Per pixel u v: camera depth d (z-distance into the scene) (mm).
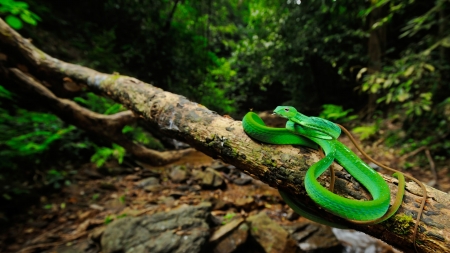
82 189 6312
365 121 12945
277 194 6434
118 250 3906
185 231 4215
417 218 1192
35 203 5516
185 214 4625
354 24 14414
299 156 1496
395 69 7629
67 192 6098
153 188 6496
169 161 4820
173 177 7211
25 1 9734
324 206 1266
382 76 7488
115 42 12836
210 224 4703
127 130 7332
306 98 19328
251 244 4418
